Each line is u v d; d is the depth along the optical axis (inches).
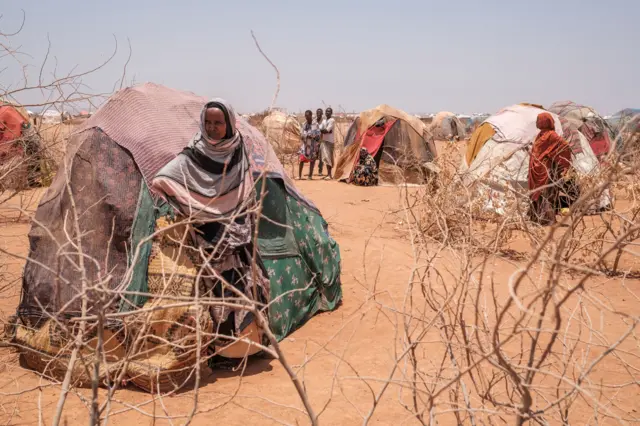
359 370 175.6
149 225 176.1
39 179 258.8
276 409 151.9
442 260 273.1
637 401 152.4
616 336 195.2
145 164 183.2
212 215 165.8
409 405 153.1
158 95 204.1
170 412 149.7
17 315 185.0
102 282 93.5
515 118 451.8
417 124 601.6
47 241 181.5
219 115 164.2
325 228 235.9
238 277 170.6
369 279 264.1
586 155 464.4
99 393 159.6
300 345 197.0
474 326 101.2
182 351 160.2
